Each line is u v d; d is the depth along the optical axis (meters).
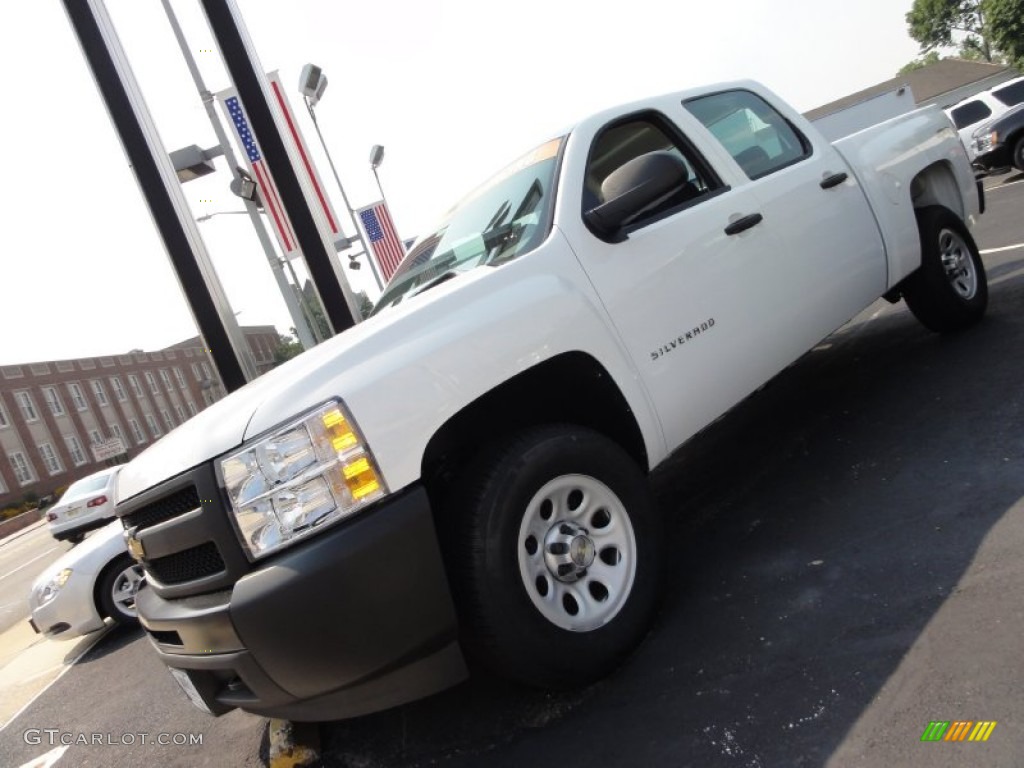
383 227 20.77
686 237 3.10
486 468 2.38
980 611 2.23
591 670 2.45
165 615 2.33
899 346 5.21
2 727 4.89
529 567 2.40
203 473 2.20
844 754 1.90
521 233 2.95
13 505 46.56
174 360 71.62
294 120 10.70
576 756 2.24
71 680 5.49
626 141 3.35
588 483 2.57
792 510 3.37
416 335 2.40
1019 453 3.08
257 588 2.06
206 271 6.49
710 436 4.95
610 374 2.71
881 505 3.10
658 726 2.24
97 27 6.30
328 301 7.05
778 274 3.41
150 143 6.43
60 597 5.97
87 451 55.09
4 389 49.12
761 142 3.87
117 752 3.70
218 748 3.32
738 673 2.35
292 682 2.12
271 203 10.44
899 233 4.23
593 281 2.78
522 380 2.55
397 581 2.12
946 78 54.34
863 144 4.31
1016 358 4.09
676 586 3.04
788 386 5.32
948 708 1.92
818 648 2.34
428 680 2.25
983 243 8.16
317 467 2.12
